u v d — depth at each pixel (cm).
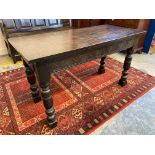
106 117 138
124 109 147
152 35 273
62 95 167
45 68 96
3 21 212
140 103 155
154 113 143
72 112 143
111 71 221
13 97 163
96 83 190
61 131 124
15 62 246
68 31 155
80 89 178
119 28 165
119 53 291
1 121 133
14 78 201
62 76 206
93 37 130
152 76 208
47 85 105
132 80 197
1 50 278
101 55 127
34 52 96
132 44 151
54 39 125
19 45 111
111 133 123
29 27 237
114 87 182
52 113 120
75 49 101
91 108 149
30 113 142
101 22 314
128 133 123
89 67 232
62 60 101
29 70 129
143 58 272
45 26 252
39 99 155
